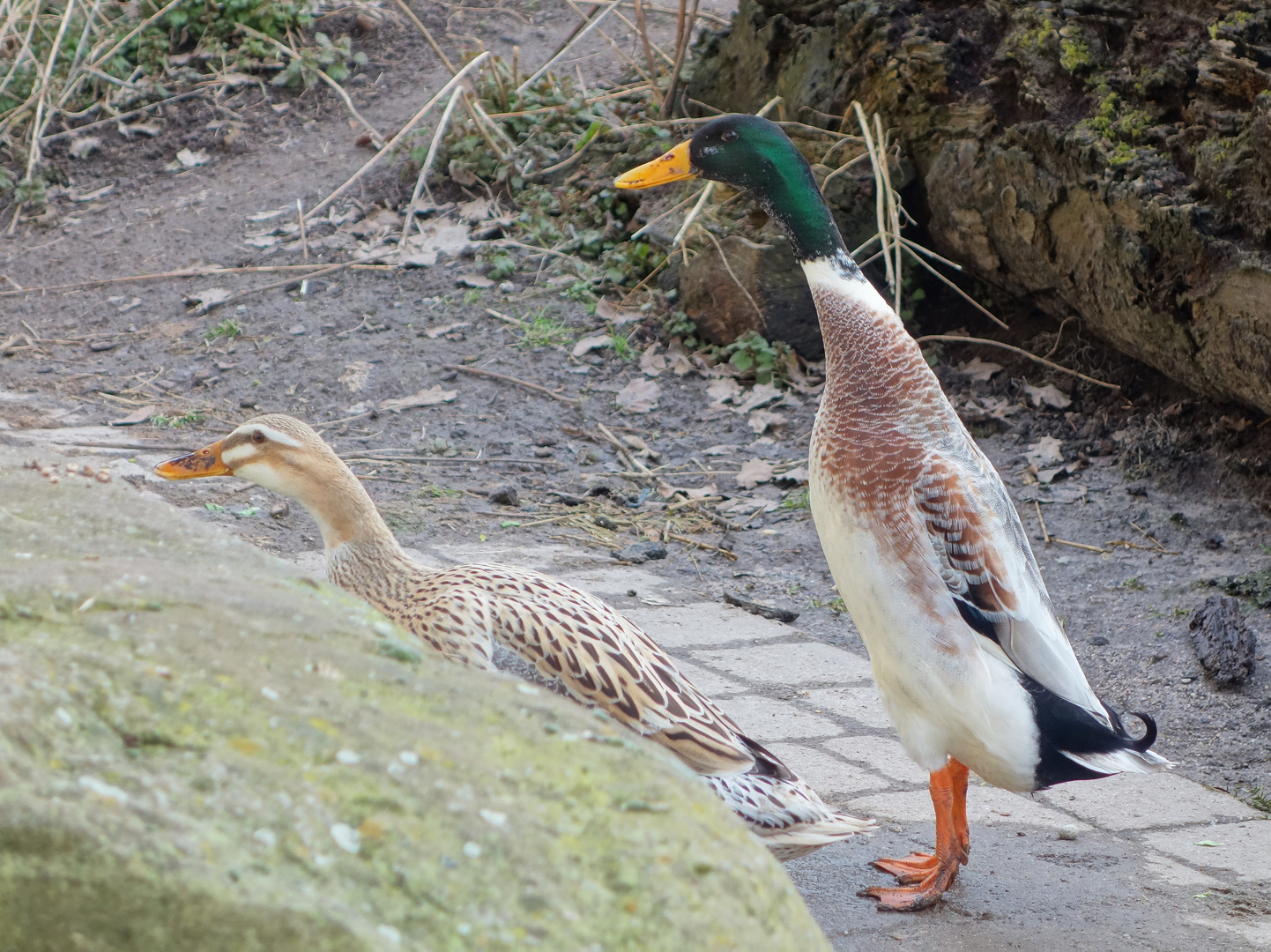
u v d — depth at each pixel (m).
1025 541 3.98
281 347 9.99
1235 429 7.99
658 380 9.59
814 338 9.77
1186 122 7.97
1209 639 5.94
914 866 4.11
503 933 1.23
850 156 9.98
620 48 14.02
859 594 3.89
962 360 9.81
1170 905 3.95
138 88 14.49
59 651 1.33
